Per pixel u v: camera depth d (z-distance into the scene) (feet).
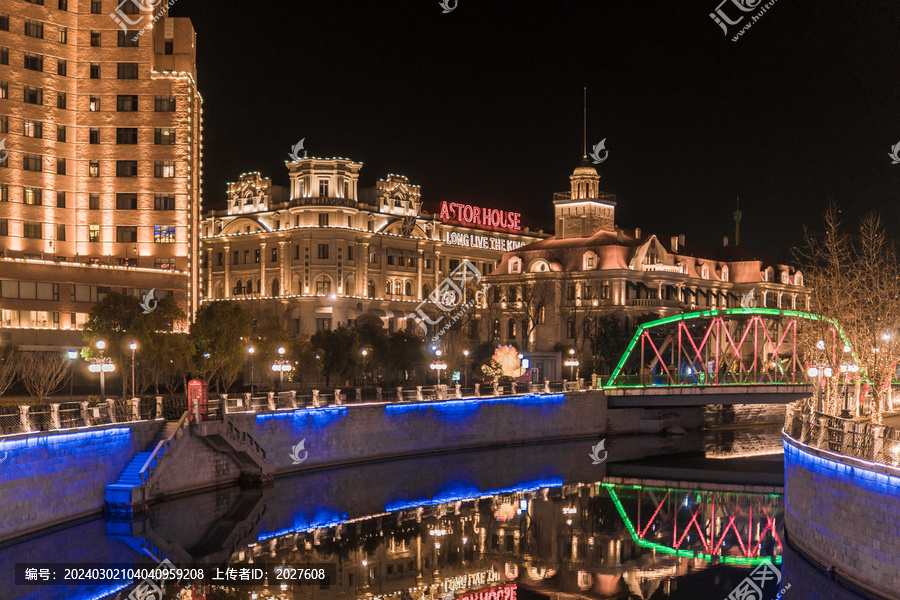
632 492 222.89
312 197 458.50
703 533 177.47
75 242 332.39
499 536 172.55
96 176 334.44
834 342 248.32
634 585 140.05
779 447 312.50
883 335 219.20
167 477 179.93
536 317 468.34
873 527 110.83
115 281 321.11
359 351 342.23
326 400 236.63
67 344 309.42
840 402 262.47
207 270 507.30
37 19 325.21
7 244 317.01
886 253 281.33
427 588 137.49
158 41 342.03
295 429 220.84
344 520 180.24
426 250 504.02
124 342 240.53
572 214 513.45
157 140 335.67
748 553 161.38
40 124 325.62
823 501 126.41
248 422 205.77
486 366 338.54
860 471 114.42
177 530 162.61
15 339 299.17
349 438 238.48
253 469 205.05
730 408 375.45
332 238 454.81
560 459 272.51
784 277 572.10
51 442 151.43
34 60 324.80
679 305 483.51
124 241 333.83
